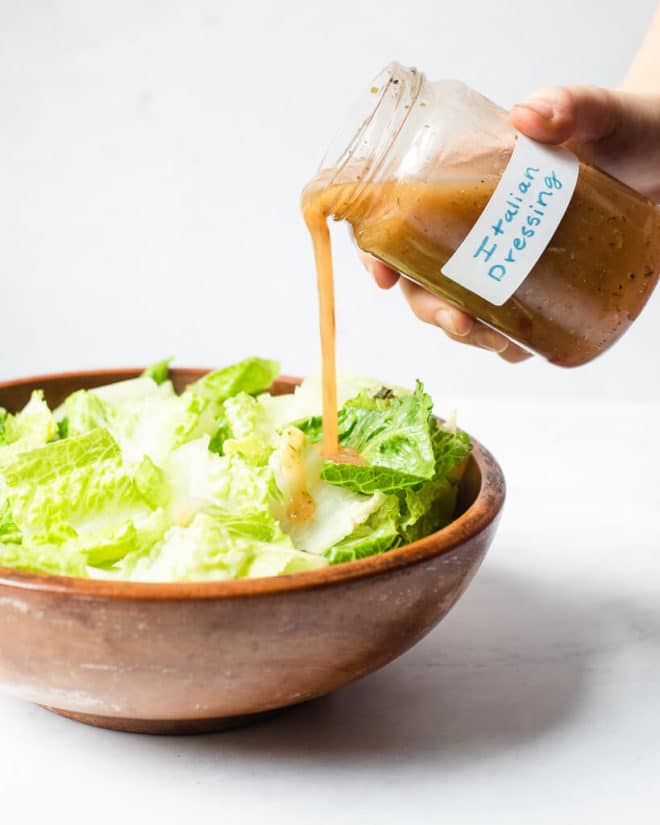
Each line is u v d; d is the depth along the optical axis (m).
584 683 0.67
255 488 0.63
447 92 0.65
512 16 1.05
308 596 0.55
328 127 1.09
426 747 0.62
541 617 0.72
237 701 0.57
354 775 0.60
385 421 0.67
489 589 0.75
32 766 0.60
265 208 1.14
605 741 0.63
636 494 0.87
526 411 1.03
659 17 0.82
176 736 0.62
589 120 0.68
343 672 0.58
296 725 0.63
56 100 1.10
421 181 0.63
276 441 0.68
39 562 0.58
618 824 0.58
